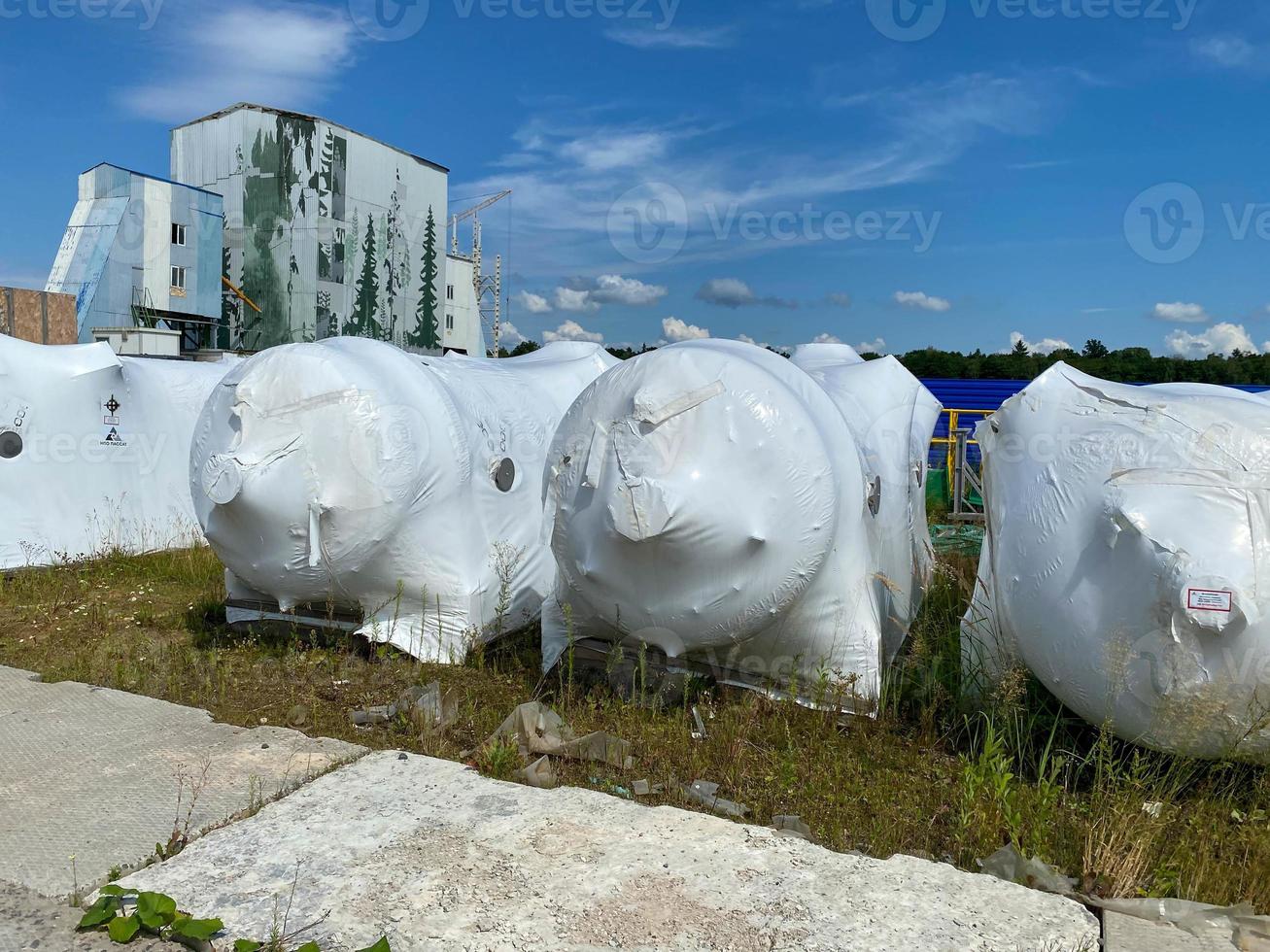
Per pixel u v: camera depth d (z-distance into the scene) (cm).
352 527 539
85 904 293
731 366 461
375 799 369
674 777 413
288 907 290
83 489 841
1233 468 376
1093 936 287
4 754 411
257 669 550
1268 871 329
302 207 2875
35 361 814
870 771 427
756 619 465
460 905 294
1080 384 459
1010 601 432
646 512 438
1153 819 353
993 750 391
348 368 545
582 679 529
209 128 2911
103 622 664
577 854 328
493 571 603
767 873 318
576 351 838
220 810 359
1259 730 361
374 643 570
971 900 305
